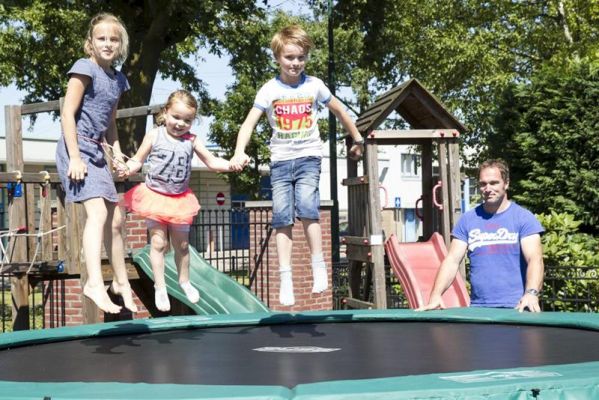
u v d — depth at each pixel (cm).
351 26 1886
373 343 431
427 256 869
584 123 1070
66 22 1681
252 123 420
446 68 1988
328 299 1118
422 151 1024
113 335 485
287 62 411
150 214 413
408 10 2028
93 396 254
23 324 755
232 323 523
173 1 1541
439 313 515
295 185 421
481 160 2105
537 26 1920
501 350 392
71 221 742
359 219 926
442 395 252
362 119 927
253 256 1123
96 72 372
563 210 1082
